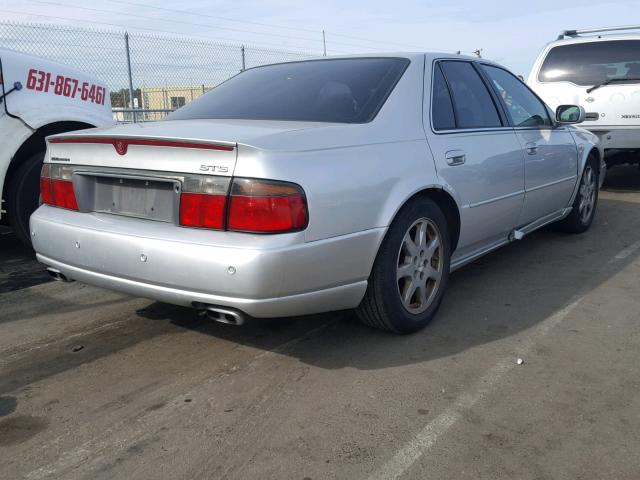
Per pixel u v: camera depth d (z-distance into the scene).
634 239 5.65
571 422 2.59
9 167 5.13
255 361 3.20
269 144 2.69
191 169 2.73
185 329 3.63
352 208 2.91
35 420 2.67
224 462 2.35
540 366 3.10
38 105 4.95
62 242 3.14
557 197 5.12
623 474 2.25
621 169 10.66
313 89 3.58
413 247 3.38
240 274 2.59
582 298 4.08
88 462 2.37
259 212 2.61
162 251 2.73
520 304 3.98
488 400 2.77
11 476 2.28
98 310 3.99
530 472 2.27
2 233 6.34
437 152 3.50
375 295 3.21
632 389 2.86
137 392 2.89
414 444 2.44
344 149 2.97
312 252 2.72
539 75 8.10
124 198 3.03
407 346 3.35
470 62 4.25
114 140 2.94
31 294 4.34
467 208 3.76
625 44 7.54
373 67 3.68
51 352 3.35
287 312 2.78
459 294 4.19
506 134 4.25
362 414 2.67
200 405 2.76
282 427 2.57
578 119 5.10
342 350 3.31
